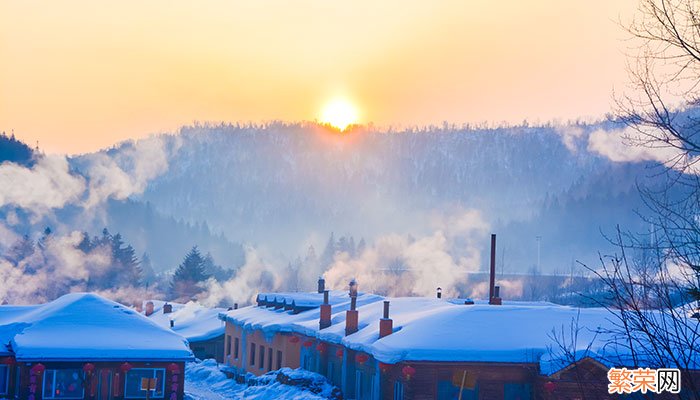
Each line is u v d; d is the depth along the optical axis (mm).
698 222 10773
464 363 34844
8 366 41625
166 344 42969
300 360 53625
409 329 37750
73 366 41250
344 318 49781
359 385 42625
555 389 31891
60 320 44219
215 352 78312
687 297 11359
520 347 35156
